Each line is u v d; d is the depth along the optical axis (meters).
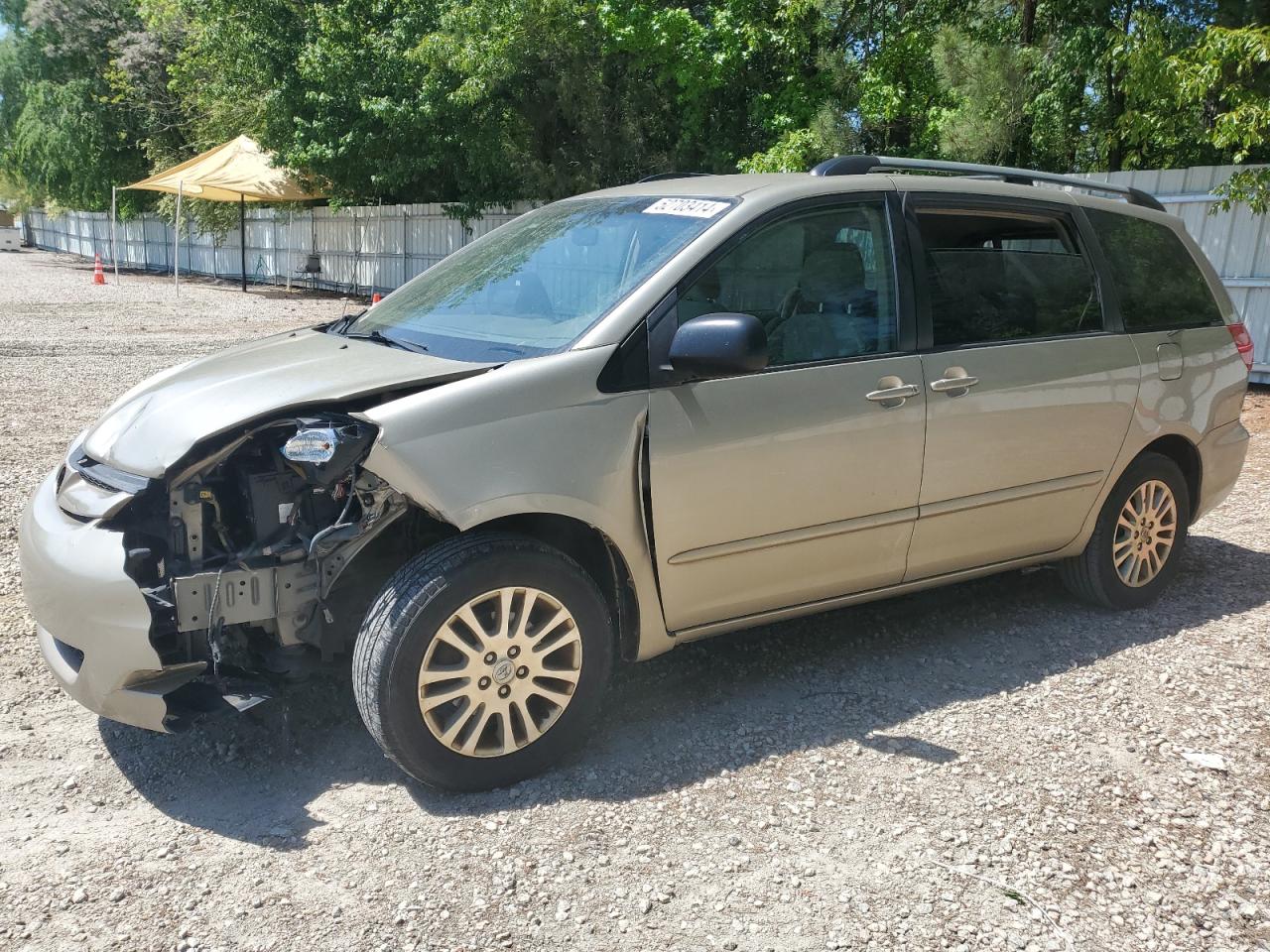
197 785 3.30
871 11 14.85
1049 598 5.07
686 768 3.44
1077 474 4.47
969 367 4.05
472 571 3.10
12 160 49.34
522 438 3.19
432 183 23.72
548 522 3.40
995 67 12.60
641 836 3.05
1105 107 12.93
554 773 3.39
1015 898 2.81
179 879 2.82
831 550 3.85
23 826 3.05
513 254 4.16
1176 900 2.82
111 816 3.12
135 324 17.11
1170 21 11.26
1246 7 10.93
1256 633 4.67
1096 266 4.60
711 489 3.50
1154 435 4.70
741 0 14.89
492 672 3.20
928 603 4.98
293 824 3.09
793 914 2.73
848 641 4.52
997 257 4.29
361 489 3.15
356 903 2.73
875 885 2.86
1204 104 11.51
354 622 3.40
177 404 3.35
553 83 17.91
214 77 25.42
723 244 3.61
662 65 16.19
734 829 3.10
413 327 3.93
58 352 13.20
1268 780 3.43
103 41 36.62
